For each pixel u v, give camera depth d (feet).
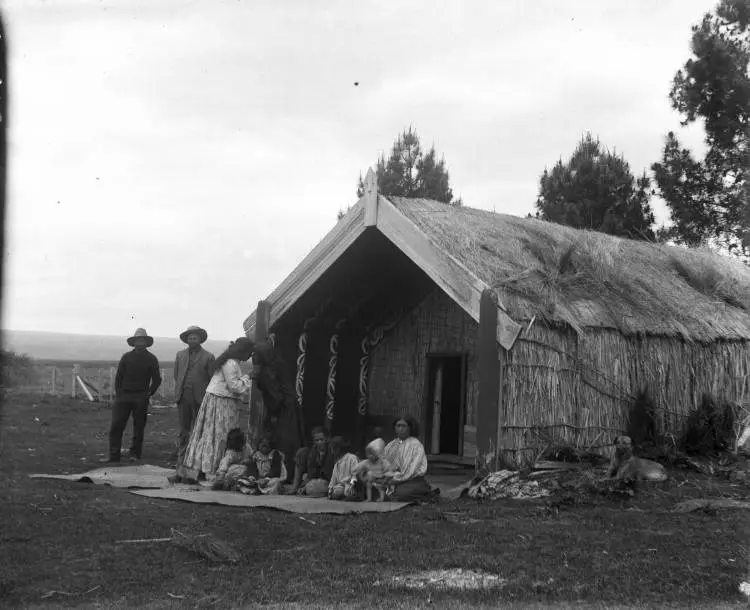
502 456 38.11
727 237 84.94
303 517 30.42
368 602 19.57
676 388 45.85
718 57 85.30
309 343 53.42
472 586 21.11
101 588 21.09
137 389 48.42
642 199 97.71
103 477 40.34
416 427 36.70
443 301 52.16
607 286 46.37
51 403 74.90
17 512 29.58
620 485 34.76
